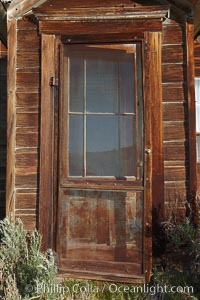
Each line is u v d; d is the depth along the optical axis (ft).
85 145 10.45
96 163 10.41
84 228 10.21
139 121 10.28
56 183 10.37
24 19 11.09
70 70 10.59
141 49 10.41
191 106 10.61
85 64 10.58
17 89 10.90
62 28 10.64
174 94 10.72
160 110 10.43
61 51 10.59
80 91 10.55
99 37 10.48
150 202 10.07
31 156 10.67
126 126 10.38
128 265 9.98
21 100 10.84
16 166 10.68
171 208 10.55
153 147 10.37
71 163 10.41
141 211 10.06
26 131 10.75
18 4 10.96
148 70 10.36
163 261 10.32
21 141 10.73
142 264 9.93
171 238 10.11
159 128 10.41
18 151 10.71
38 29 10.94
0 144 14.70
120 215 10.12
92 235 10.19
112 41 10.45
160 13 10.34
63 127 10.44
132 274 9.94
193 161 10.57
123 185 10.13
